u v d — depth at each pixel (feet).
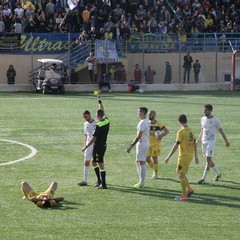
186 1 469.98
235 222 129.49
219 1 480.64
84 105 326.44
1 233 120.26
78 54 419.74
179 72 432.25
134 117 282.56
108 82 404.36
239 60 435.12
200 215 134.62
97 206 140.97
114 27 430.20
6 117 282.36
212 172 177.47
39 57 420.36
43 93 386.11
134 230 123.03
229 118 281.74
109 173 174.70
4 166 183.01
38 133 240.53
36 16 432.25
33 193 144.36
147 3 453.17
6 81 416.05
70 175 172.04
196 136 235.20
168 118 281.74
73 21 435.12
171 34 433.89
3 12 426.92
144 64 430.20
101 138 156.66
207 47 438.81
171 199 148.25
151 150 167.84
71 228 123.85
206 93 399.65
